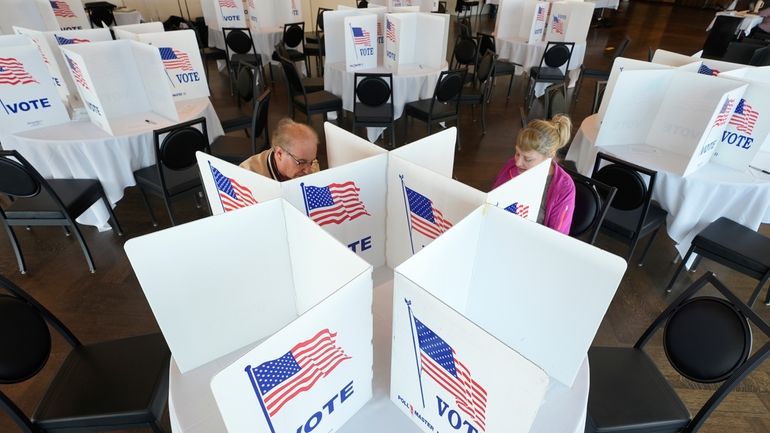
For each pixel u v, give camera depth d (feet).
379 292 4.21
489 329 3.84
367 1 22.59
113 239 8.58
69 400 4.10
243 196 4.19
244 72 11.07
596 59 22.26
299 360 2.31
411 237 4.45
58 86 9.62
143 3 22.12
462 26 18.06
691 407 5.65
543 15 16.39
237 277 3.36
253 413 2.23
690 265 7.88
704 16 35.70
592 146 8.19
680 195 7.06
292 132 5.10
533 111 16.08
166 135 7.37
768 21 21.61
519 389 2.10
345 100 12.85
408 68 13.04
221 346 3.55
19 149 7.86
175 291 3.04
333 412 2.84
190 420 3.03
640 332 6.74
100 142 7.70
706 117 7.14
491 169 11.80
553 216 5.24
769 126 6.53
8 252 8.17
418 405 2.89
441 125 14.56
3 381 3.76
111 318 6.81
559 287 3.08
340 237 4.35
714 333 3.94
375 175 4.24
